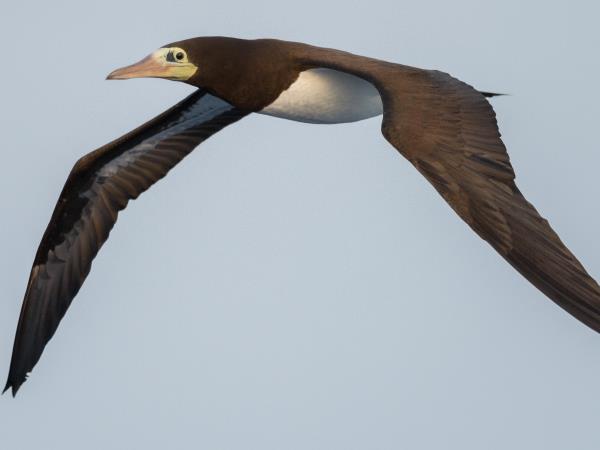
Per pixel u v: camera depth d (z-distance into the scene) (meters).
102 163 16.27
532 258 10.63
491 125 11.96
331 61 13.96
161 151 16.55
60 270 16.33
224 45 14.72
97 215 16.38
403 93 12.45
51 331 16.22
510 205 11.04
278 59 14.61
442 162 11.41
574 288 10.42
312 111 14.91
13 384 16.09
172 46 14.80
